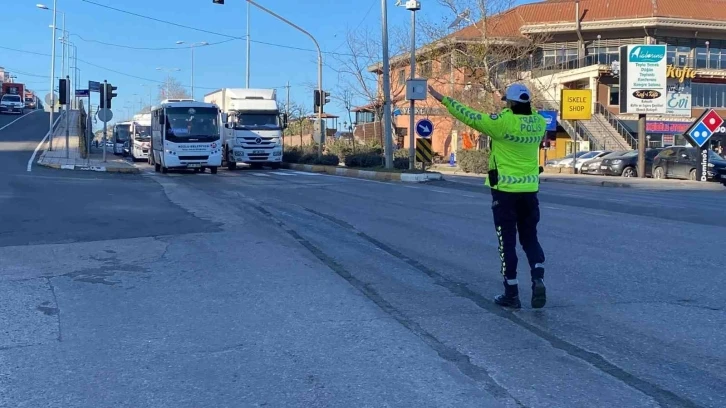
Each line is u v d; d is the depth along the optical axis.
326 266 9.02
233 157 34.84
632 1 54.25
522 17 54.88
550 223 13.10
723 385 4.99
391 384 5.01
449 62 44.56
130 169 29.33
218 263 9.24
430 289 7.79
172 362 5.54
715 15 53.78
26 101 102.50
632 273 8.55
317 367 5.37
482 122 6.38
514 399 4.73
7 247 10.39
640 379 5.10
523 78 45.75
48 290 7.84
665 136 52.47
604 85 51.94
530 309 6.96
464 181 26.34
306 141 62.19
